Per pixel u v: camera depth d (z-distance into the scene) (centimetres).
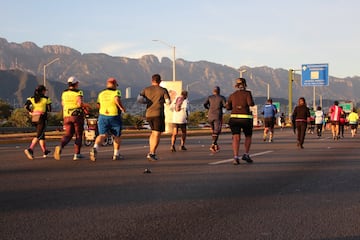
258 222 582
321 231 542
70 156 1387
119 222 580
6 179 909
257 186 837
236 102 1170
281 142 2150
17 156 1408
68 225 564
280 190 798
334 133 2475
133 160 1252
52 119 6494
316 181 897
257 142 2148
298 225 568
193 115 10494
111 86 1239
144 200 710
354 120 2856
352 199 724
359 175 980
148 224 570
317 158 1334
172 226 562
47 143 2261
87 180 897
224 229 550
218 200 713
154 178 923
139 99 1220
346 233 535
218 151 1554
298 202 700
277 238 515
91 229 547
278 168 1090
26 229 545
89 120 1950
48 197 729
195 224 572
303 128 1753
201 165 1141
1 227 553
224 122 8006
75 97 1264
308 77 5206
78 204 680
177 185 843
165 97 1218
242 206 672
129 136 2983
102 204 681
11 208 652
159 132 1228
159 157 1341
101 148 1723
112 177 936
